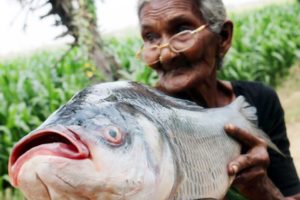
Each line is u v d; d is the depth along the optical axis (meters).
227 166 1.84
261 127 2.37
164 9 1.95
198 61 2.01
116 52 10.77
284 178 2.39
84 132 1.30
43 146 1.25
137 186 1.35
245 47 12.84
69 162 1.24
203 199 1.66
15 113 7.37
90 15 4.74
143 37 2.03
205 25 2.01
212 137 1.80
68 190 1.25
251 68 12.59
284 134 2.46
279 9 17.89
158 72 2.04
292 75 13.84
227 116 2.00
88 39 4.76
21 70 10.41
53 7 4.54
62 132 1.27
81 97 1.44
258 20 15.27
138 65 9.82
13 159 1.26
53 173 1.22
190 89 2.07
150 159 1.40
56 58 11.82
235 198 2.02
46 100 8.38
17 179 1.23
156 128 1.48
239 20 15.07
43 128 1.29
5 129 7.24
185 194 1.57
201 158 1.69
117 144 1.34
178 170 1.53
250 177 1.89
